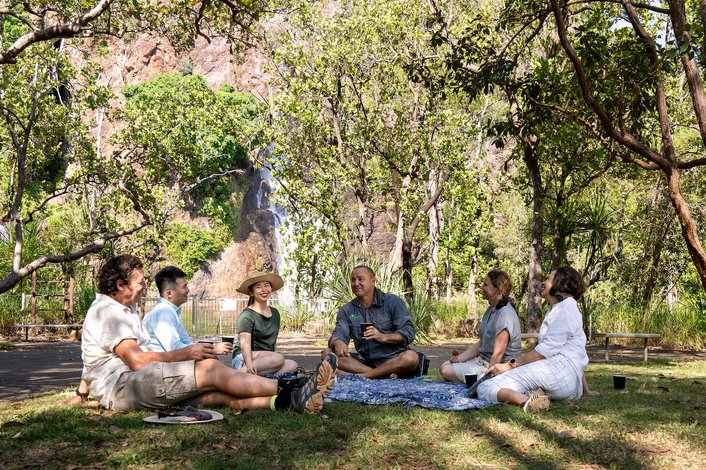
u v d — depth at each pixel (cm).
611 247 2220
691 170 2105
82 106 1991
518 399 549
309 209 2458
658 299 1967
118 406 507
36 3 1125
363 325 720
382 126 2338
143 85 5691
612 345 1650
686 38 888
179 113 2453
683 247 2111
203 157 2498
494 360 660
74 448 391
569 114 1224
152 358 513
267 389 495
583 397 604
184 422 451
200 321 2252
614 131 1013
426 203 2258
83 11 1122
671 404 579
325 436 424
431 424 470
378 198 2727
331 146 2375
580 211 1934
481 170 2664
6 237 2169
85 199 2298
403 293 1719
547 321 602
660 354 1398
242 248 5797
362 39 2211
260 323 680
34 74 1791
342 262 2205
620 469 367
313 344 1653
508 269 3359
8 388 777
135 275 539
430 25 1569
